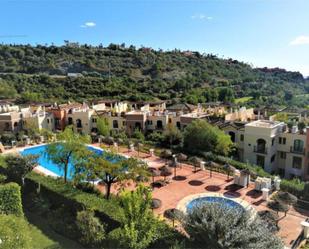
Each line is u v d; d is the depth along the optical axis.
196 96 95.69
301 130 42.56
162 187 28.86
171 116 56.94
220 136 42.06
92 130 61.25
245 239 13.01
